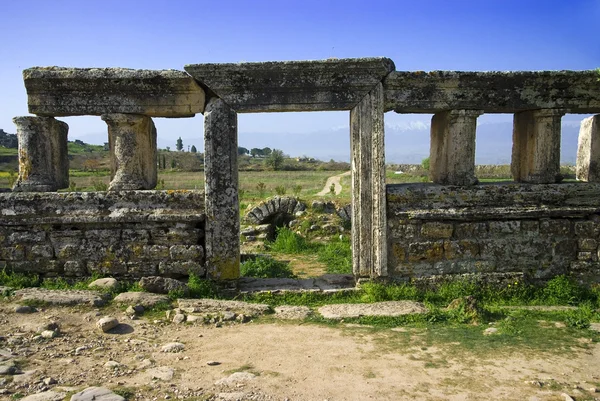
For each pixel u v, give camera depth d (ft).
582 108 25.54
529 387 14.55
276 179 139.33
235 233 24.57
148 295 22.53
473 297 22.13
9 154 166.09
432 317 21.09
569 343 18.21
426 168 137.80
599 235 25.29
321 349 17.69
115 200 24.47
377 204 24.41
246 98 24.17
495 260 25.04
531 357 16.87
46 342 17.84
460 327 20.34
